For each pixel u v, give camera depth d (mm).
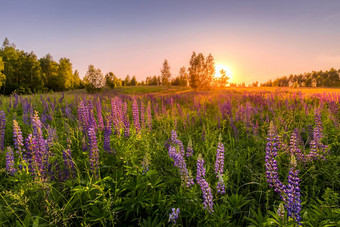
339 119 7820
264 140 6160
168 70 105438
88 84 54906
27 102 12820
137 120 6445
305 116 8867
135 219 3236
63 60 89375
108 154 4773
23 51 81625
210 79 67562
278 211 2676
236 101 15484
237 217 3471
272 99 14781
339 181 3994
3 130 5418
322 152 4660
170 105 14352
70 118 8695
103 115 8953
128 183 3656
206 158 4988
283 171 4434
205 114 10789
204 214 3184
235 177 4535
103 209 3133
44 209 3082
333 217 2947
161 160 5129
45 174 3811
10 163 4012
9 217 3189
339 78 158750
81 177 4016
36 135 3918
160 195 3422
